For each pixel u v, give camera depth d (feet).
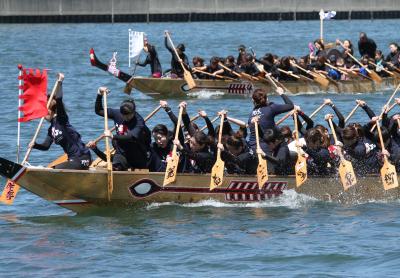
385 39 602.85
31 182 159.22
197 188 168.55
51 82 370.73
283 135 170.09
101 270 132.16
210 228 153.79
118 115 165.78
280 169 172.65
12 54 494.59
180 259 136.87
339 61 344.69
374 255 137.69
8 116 274.57
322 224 156.46
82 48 531.09
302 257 137.18
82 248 142.72
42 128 252.83
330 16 378.32
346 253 138.72
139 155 165.58
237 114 283.79
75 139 162.91
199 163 168.76
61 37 597.52
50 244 144.87
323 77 333.42
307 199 174.50
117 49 529.45
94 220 159.74
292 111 179.11
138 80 307.99
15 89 343.67
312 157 172.86
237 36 617.21
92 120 269.64
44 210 167.63
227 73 323.78
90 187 162.40
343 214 163.94
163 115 281.33
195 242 145.38
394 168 171.73
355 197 176.14
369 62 349.41
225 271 131.44
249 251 140.46
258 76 321.93
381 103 312.71
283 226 155.12
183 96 318.86
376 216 162.30
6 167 156.97
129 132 162.81
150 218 160.66
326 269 131.95
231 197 170.71
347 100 319.88
